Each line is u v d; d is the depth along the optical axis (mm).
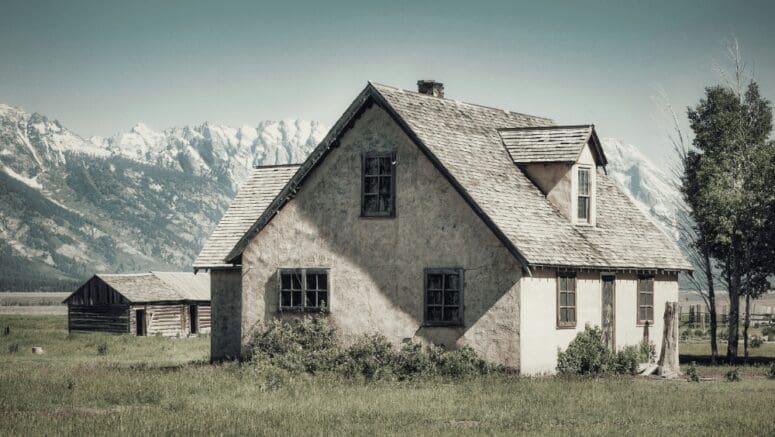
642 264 38875
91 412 24531
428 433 20359
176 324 85750
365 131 36156
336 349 34500
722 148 44406
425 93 41031
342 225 36500
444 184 34344
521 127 39250
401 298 35031
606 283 37531
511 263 32812
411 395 26906
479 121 39469
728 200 42219
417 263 34750
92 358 47906
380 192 35844
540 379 31125
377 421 22266
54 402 26406
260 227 38156
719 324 84000
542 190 37812
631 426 21516
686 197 45125
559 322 34594
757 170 43062
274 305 37875
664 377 33719
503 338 32844
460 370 31797
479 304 33375
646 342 39156
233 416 23000
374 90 35625
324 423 21781
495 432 20562
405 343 34125
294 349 35375
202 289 88875
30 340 63125
